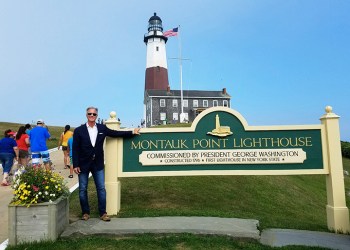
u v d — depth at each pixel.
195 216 6.39
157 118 60.91
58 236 5.16
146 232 5.32
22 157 11.57
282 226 6.44
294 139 6.80
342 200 6.43
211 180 11.08
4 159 10.71
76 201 7.90
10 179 11.44
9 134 10.94
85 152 6.00
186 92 64.06
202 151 6.90
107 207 6.73
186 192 9.26
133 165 6.97
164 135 6.99
